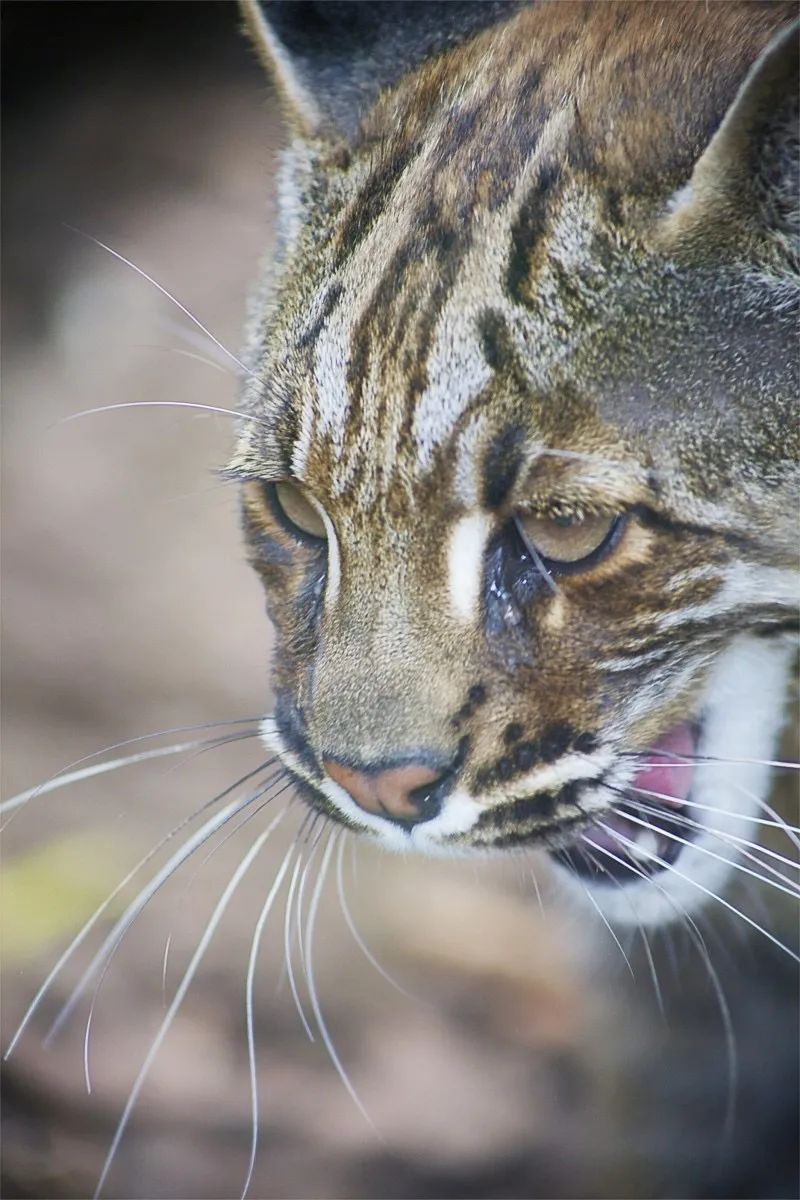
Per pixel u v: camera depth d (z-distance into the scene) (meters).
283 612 2.29
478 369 2.23
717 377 2.24
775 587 2.26
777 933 2.35
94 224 3.98
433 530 2.24
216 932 2.49
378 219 2.26
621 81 2.26
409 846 2.26
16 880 2.50
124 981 2.46
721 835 2.27
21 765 2.59
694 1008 2.38
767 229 2.24
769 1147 2.39
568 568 2.24
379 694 2.24
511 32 2.30
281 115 2.32
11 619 2.89
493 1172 2.41
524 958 2.48
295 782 2.28
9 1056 2.41
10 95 4.30
